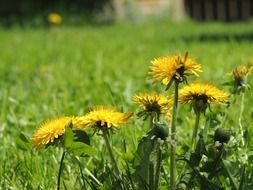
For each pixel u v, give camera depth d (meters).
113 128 2.12
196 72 2.04
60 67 7.44
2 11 19.98
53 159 2.89
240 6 19.53
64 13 19.28
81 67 7.30
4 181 2.68
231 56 7.90
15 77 6.74
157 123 1.96
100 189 2.19
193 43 10.59
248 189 2.07
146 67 7.23
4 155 3.14
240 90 2.52
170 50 9.36
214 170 2.06
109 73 6.71
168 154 2.36
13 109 4.53
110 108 2.16
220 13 19.75
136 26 17.62
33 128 3.85
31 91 5.60
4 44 11.88
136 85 5.56
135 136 3.01
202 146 2.08
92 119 2.07
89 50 9.98
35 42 12.20
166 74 2.02
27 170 2.77
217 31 14.01
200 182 2.06
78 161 2.30
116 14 19.73
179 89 2.22
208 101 2.15
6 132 3.81
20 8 19.92
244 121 3.52
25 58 8.90
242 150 2.50
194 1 20.03
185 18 19.86
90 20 19.38
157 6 19.98
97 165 2.71
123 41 11.87
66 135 2.03
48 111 4.33
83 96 5.07
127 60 8.21
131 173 2.33
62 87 5.59
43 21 18.84
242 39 11.09
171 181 2.11
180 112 3.91
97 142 3.15
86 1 20.03
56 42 12.09
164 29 15.52
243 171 2.05
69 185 2.55
